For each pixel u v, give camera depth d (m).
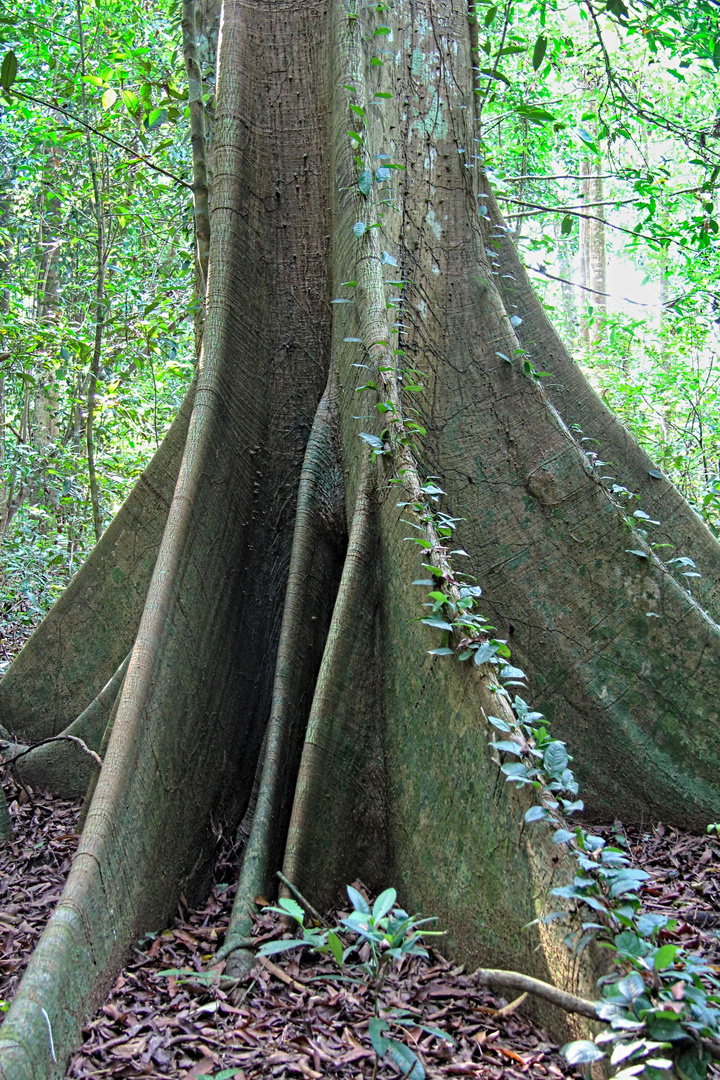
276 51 4.89
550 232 17.88
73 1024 2.61
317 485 4.29
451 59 5.02
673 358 11.00
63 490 9.46
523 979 2.25
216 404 4.28
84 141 9.36
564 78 11.71
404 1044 2.43
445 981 2.91
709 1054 2.01
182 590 3.87
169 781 3.58
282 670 3.99
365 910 2.27
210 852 3.82
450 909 3.07
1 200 11.12
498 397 4.44
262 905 3.31
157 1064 2.50
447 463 4.34
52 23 8.43
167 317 8.68
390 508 3.71
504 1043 2.58
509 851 2.86
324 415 4.41
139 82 7.80
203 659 3.92
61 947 2.67
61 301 10.97
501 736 2.96
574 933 2.51
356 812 3.55
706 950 3.06
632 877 2.32
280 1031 2.63
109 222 9.48
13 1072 2.23
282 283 4.74
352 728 3.60
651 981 2.10
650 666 4.14
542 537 4.27
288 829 3.57
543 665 4.18
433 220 4.72
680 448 10.06
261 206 4.75
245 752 4.16
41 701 5.32
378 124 4.68
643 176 8.05
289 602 4.12
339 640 3.64
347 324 4.30
